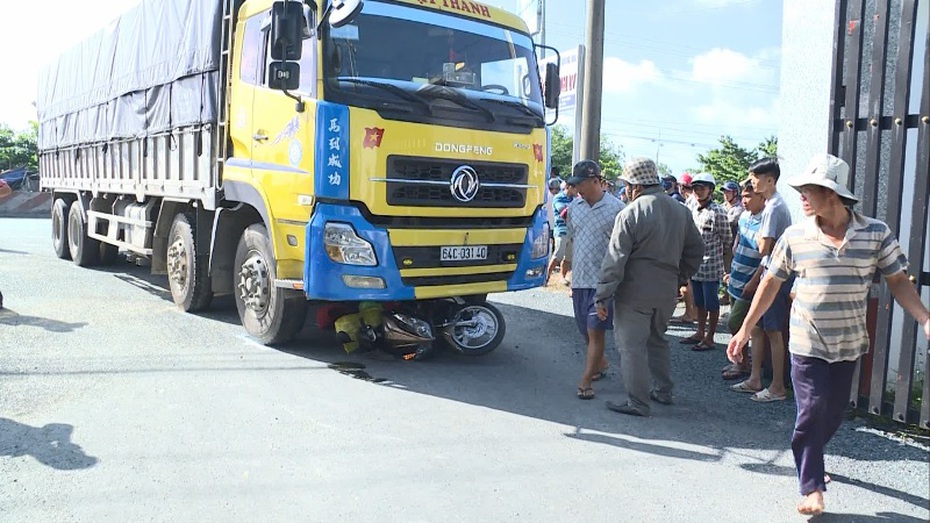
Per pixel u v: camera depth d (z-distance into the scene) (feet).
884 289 16.80
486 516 12.30
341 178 19.04
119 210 34.86
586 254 19.63
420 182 19.85
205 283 26.94
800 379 12.84
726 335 27.40
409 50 20.58
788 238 12.93
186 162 26.40
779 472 14.48
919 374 18.57
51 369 19.90
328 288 19.25
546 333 27.12
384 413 17.35
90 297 30.86
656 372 18.78
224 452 14.65
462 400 18.62
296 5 19.04
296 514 12.17
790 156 23.34
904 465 14.89
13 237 59.21
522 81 22.91
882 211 18.67
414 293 20.02
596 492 13.34
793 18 23.13
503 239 21.53
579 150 36.24
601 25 33.81
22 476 13.32
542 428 16.71
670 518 12.42
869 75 18.24
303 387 19.13
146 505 12.34
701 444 15.96
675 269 17.72
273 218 20.88
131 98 31.68
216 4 23.93
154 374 19.77
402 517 12.18
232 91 23.12
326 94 19.03
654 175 17.62
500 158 21.42
